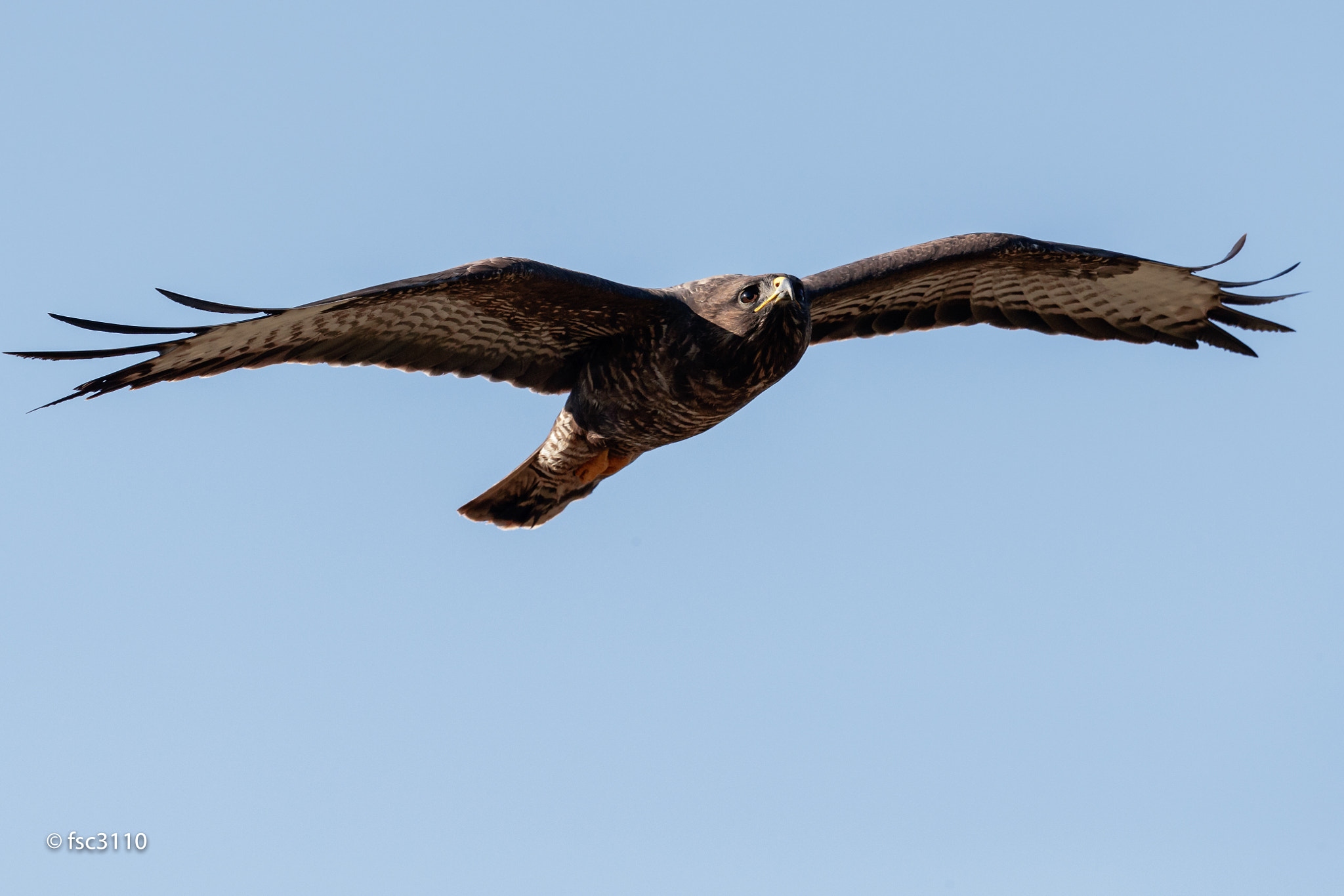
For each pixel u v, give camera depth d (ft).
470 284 38.11
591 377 42.86
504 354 42.47
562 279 38.81
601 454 44.70
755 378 40.88
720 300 40.52
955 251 45.70
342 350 39.86
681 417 42.50
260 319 36.83
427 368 41.55
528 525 47.03
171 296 33.06
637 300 40.37
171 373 37.22
